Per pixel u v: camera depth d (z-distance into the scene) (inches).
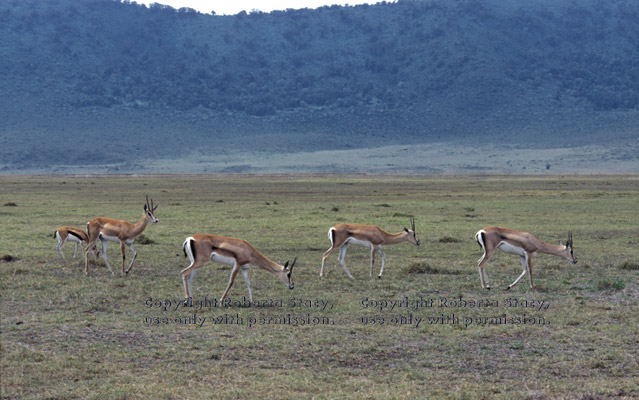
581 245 1168.2
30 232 1304.1
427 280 837.8
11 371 481.4
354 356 530.0
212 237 687.1
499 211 1883.6
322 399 438.3
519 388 466.3
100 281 799.1
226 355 527.5
